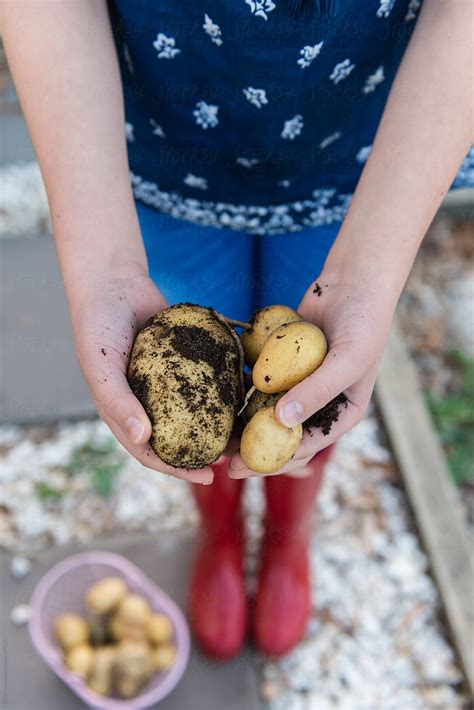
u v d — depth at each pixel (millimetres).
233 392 667
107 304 676
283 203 835
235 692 960
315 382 629
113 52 708
